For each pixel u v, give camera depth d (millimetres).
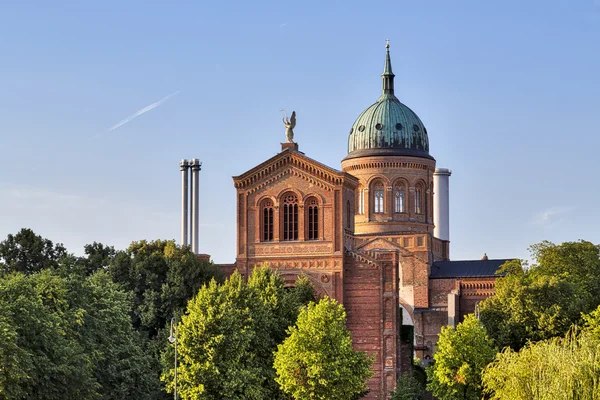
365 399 173250
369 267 176125
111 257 173750
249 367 144375
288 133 187375
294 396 141125
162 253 172125
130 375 138125
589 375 107250
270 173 181125
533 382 109500
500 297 178000
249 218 181875
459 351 153500
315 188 179000
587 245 190750
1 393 111938
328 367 140500
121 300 147750
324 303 144500
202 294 145000
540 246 195875
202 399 138750
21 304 121688
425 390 179625
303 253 178625
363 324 175375
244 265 181125
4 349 113000
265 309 152500
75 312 132250
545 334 170750
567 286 174875
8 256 164500
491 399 116812
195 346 140500
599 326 150250
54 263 165750
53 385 119875
